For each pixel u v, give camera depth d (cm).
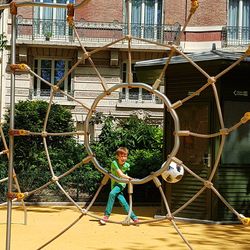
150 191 1449
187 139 1144
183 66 1127
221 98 1104
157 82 602
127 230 970
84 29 2644
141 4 2706
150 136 1766
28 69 650
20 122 1733
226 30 2634
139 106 2617
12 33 657
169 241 860
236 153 1122
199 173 1119
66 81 2661
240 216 566
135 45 2594
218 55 1080
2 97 2544
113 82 2627
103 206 1383
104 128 1792
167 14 2680
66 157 1548
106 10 2664
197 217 1112
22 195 635
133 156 1543
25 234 908
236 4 2686
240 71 1116
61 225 1019
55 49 2622
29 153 1636
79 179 1459
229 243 853
